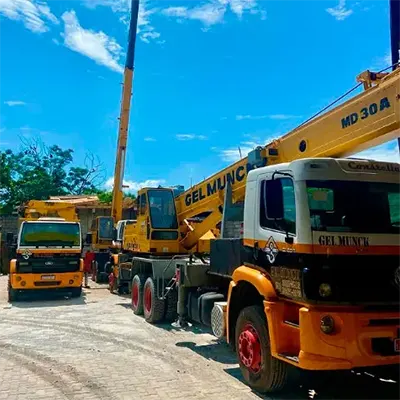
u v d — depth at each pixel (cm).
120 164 1691
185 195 1070
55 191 3797
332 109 601
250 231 599
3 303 1345
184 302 872
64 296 1492
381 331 459
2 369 661
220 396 541
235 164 832
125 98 1683
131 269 1217
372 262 485
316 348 451
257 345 554
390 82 511
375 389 565
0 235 2428
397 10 885
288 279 500
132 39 1678
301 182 500
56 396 545
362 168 524
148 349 778
